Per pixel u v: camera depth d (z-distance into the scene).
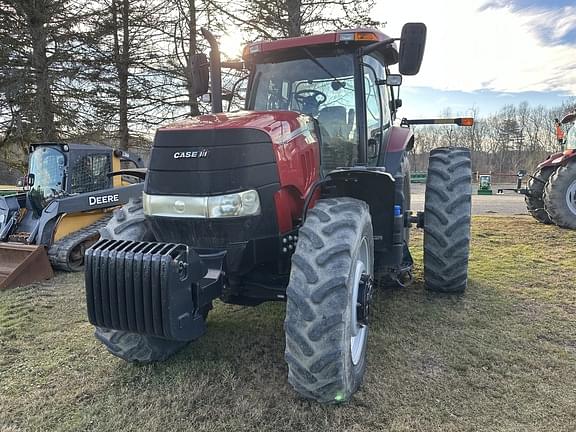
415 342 3.13
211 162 2.29
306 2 10.62
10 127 11.62
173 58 12.07
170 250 2.16
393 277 3.72
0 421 2.32
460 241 3.89
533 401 2.42
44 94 11.16
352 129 3.30
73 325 3.70
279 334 3.31
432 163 4.06
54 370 2.86
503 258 5.36
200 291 2.27
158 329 2.15
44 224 5.60
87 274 2.26
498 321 3.49
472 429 2.20
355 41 3.18
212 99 3.52
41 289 4.89
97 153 6.60
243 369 2.78
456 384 2.60
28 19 11.25
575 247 5.84
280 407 2.37
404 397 2.46
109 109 12.25
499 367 2.78
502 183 28.73
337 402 2.31
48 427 2.27
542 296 4.04
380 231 3.13
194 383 2.60
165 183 2.39
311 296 2.13
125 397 2.49
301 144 2.68
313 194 2.69
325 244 2.23
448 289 4.05
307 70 3.39
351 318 2.27
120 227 2.73
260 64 3.58
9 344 3.31
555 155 7.79
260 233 2.40
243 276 2.77
